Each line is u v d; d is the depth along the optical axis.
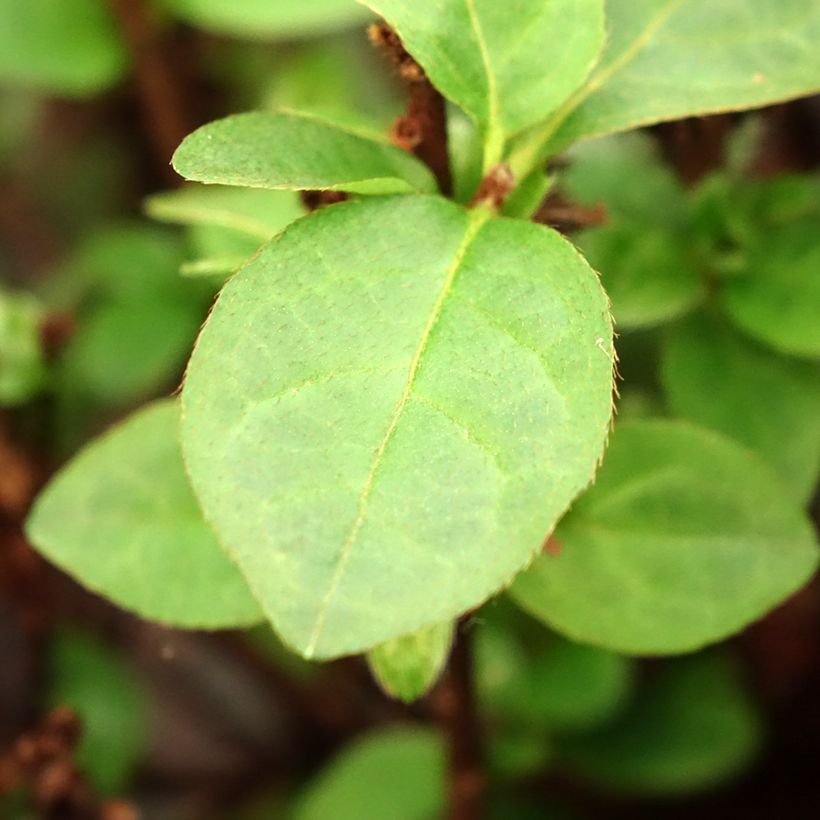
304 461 0.16
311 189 0.17
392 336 0.17
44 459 0.27
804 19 0.19
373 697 0.30
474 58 0.17
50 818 0.23
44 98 0.35
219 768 0.32
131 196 0.35
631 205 0.21
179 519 0.19
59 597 0.30
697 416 0.20
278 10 0.27
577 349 0.16
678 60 0.19
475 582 0.16
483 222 0.17
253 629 0.29
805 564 0.19
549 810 0.27
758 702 0.29
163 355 0.27
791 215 0.21
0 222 0.36
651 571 0.19
